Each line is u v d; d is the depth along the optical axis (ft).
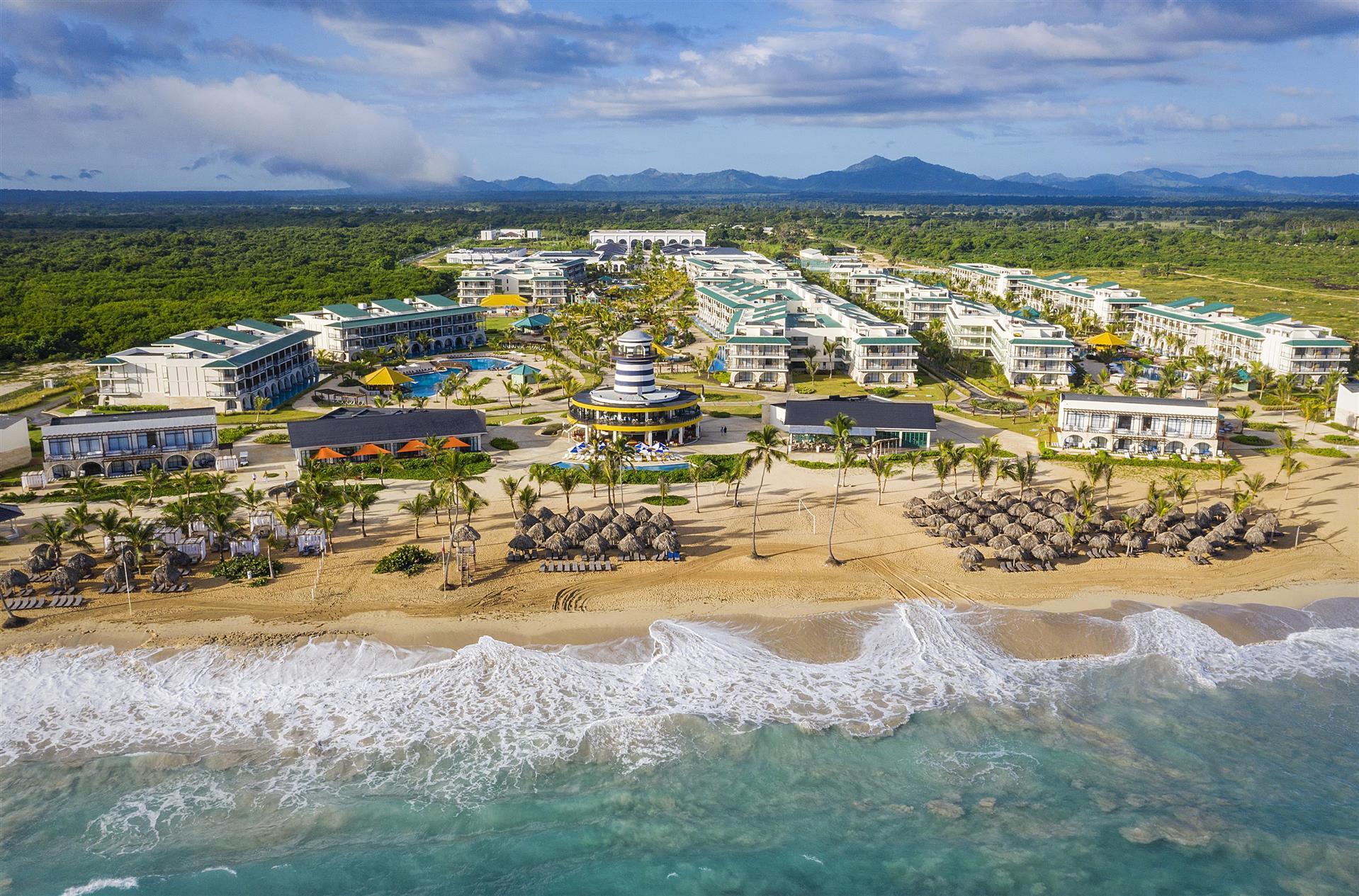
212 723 272.92
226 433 563.07
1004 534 390.42
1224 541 393.50
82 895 216.33
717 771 260.01
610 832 239.09
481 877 224.74
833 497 460.14
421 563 367.45
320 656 303.68
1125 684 300.40
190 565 362.74
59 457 481.46
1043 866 229.86
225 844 232.53
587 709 282.15
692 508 441.68
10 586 337.31
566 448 543.80
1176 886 223.71
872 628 329.11
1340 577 370.94
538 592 348.38
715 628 326.85
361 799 247.91
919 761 264.93
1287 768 263.49
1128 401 545.85
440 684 292.20
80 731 268.41
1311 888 223.10
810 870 228.22
